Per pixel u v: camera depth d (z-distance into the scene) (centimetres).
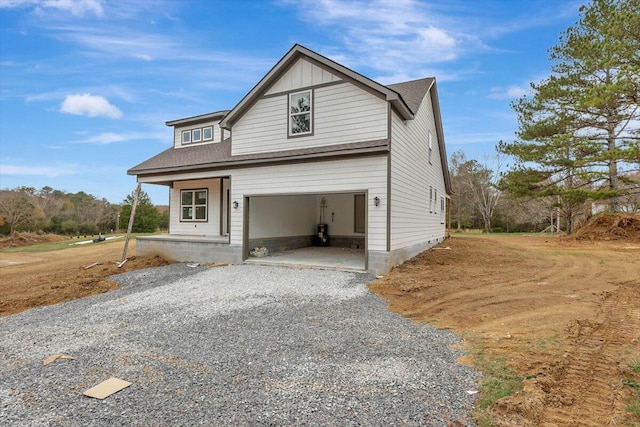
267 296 727
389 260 904
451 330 519
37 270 1291
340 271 954
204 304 689
